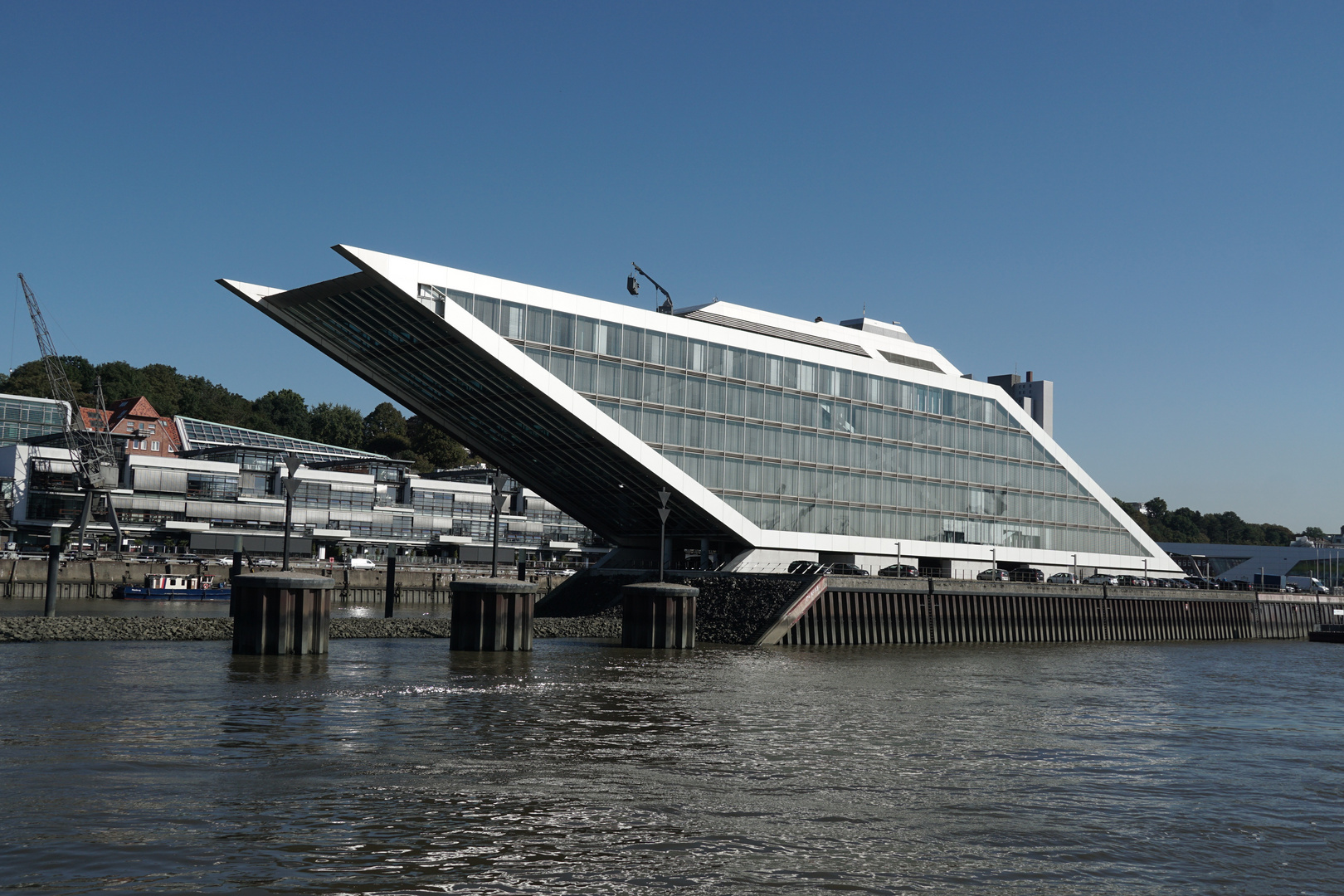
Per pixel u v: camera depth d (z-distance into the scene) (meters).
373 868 19.05
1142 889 19.89
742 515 82.12
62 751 27.84
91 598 110.38
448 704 38.34
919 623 81.25
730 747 32.16
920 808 25.20
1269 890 20.11
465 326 65.19
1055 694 49.75
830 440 88.94
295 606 50.94
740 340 82.88
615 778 27.00
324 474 148.38
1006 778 29.12
